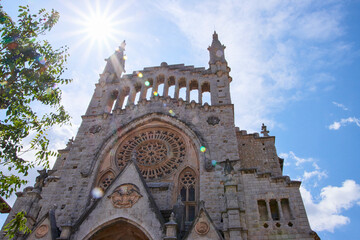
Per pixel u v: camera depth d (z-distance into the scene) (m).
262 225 24.61
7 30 18.55
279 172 34.25
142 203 24.75
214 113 36.31
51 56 19.81
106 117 38.97
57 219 28.38
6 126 17.12
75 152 35.28
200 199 27.48
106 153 34.94
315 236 25.02
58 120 19.55
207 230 22.39
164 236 22.39
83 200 29.92
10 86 18.08
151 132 36.59
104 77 45.84
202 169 30.02
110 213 24.45
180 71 43.84
